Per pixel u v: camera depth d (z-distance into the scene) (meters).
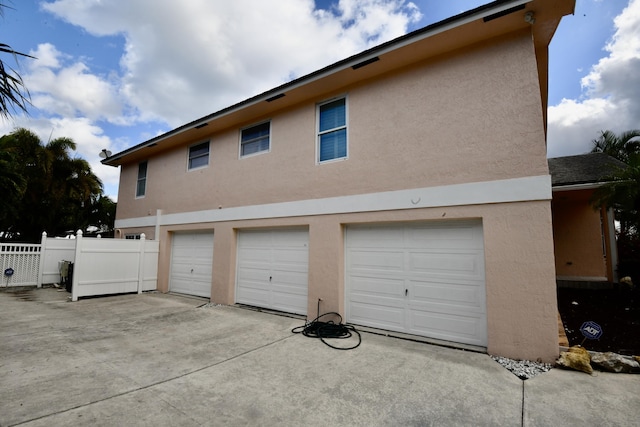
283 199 7.46
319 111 7.26
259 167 8.08
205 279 9.20
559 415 3.01
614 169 7.93
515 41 5.02
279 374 3.96
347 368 4.15
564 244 10.31
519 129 4.81
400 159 5.87
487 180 4.97
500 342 4.58
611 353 4.12
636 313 6.40
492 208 4.88
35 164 16.28
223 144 9.14
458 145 5.30
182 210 10.09
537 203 4.55
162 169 11.13
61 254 11.42
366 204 6.14
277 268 7.55
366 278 6.15
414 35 5.33
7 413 2.85
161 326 6.17
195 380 3.74
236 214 8.42
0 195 12.05
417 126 5.76
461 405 3.21
